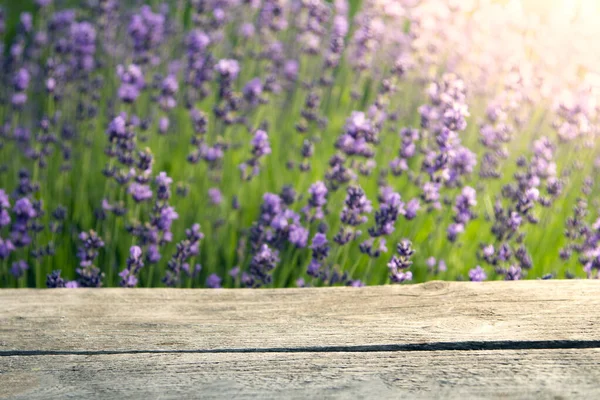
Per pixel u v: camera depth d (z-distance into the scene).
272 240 3.74
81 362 1.64
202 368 1.61
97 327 1.81
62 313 1.88
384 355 1.66
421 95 6.41
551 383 1.53
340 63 7.18
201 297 1.99
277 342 1.72
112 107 5.94
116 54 6.58
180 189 4.79
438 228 4.36
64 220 4.77
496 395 1.49
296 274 4.24
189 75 5.38
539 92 5.91
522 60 6.17
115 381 1.55
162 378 1.57
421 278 4.44
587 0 6.72
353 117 4.11
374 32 5.97
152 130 5.86
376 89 6.62
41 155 4.87
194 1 5.99
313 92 5.71
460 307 1.90
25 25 6.22
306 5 6.05
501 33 6.72
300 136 5.94
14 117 5.45
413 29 6.44
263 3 6.46
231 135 5.72
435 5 6.59
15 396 1.49
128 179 4.11
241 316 1.87
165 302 1.96
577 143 5.33
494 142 5.04
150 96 5.86
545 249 4.76
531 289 2.01
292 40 7.00
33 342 1.73
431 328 1.79
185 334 1.77
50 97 5.11
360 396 1.49
